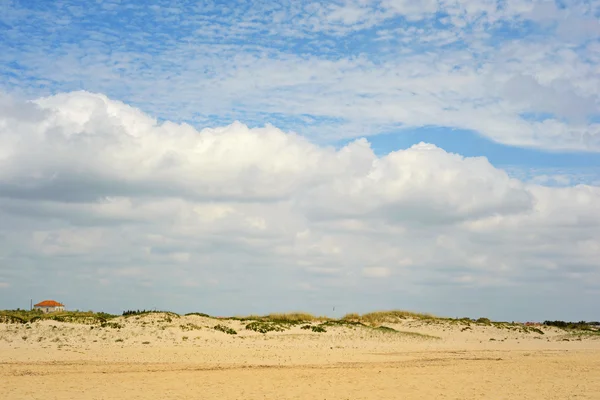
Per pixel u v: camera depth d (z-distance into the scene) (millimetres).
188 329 52531
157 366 33438
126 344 44812
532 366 36312
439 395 25016
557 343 59656
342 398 24047
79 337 46750
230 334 53500
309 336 54219
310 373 31359
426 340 57781
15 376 28375
